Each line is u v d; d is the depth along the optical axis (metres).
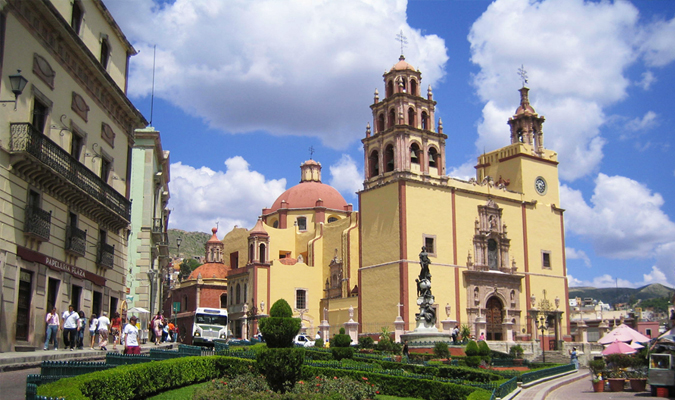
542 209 70.94
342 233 77.06
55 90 29.25
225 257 95.81
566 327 69.25
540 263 69.06
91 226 33.72
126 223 37.59
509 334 62.12
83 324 29.92
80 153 32.19
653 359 28.53
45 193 28.27
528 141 72.62
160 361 20.48
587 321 114.81
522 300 66.50
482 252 64.00
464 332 56.00
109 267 35.31
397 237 59.62
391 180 61.50
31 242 26.94
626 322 110.75
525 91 74.88
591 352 59.56
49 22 28.08
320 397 18.52
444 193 62.97
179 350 29.53
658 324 106.25
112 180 36.62
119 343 35.81
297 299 78.56
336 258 77.81
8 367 20.98
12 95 25.39
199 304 88.31
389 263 59.97
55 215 29.33
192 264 167.50
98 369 18.39
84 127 32.56
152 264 53.41
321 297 80.00
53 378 16.09
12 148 25.28
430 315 46.97
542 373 38.00
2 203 24.80
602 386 31.52
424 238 60.38
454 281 61.22
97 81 33.88
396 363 32.25
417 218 60.41
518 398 27.08
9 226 25.22
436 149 64.75
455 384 24.00
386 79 67.06
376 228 62.56
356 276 74.44
